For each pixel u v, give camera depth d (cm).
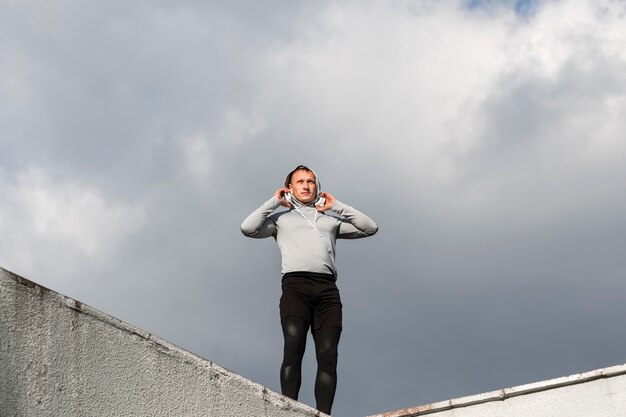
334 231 742
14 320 389
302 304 693
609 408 637
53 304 408
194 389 467
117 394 424
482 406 674
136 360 440
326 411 666
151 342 452
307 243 715
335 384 677
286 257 714
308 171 762
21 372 385
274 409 513
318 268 706
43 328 400
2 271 391
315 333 700
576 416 644
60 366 402
